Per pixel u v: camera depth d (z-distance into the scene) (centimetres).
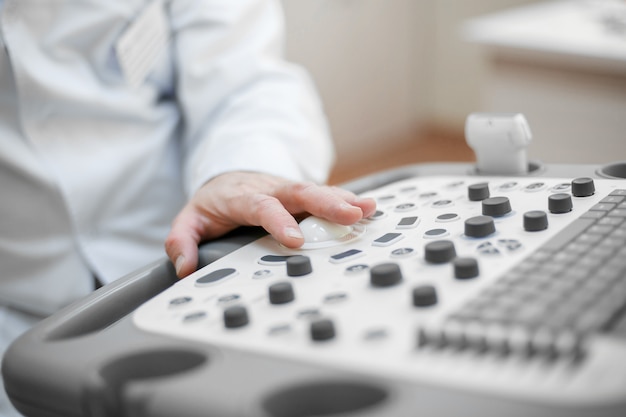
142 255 92
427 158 276
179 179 96
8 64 82
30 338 44
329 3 257
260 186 63
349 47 270
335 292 43
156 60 91
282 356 36
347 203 54
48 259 86
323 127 91
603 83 128
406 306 40
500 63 142
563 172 62
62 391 39
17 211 84
